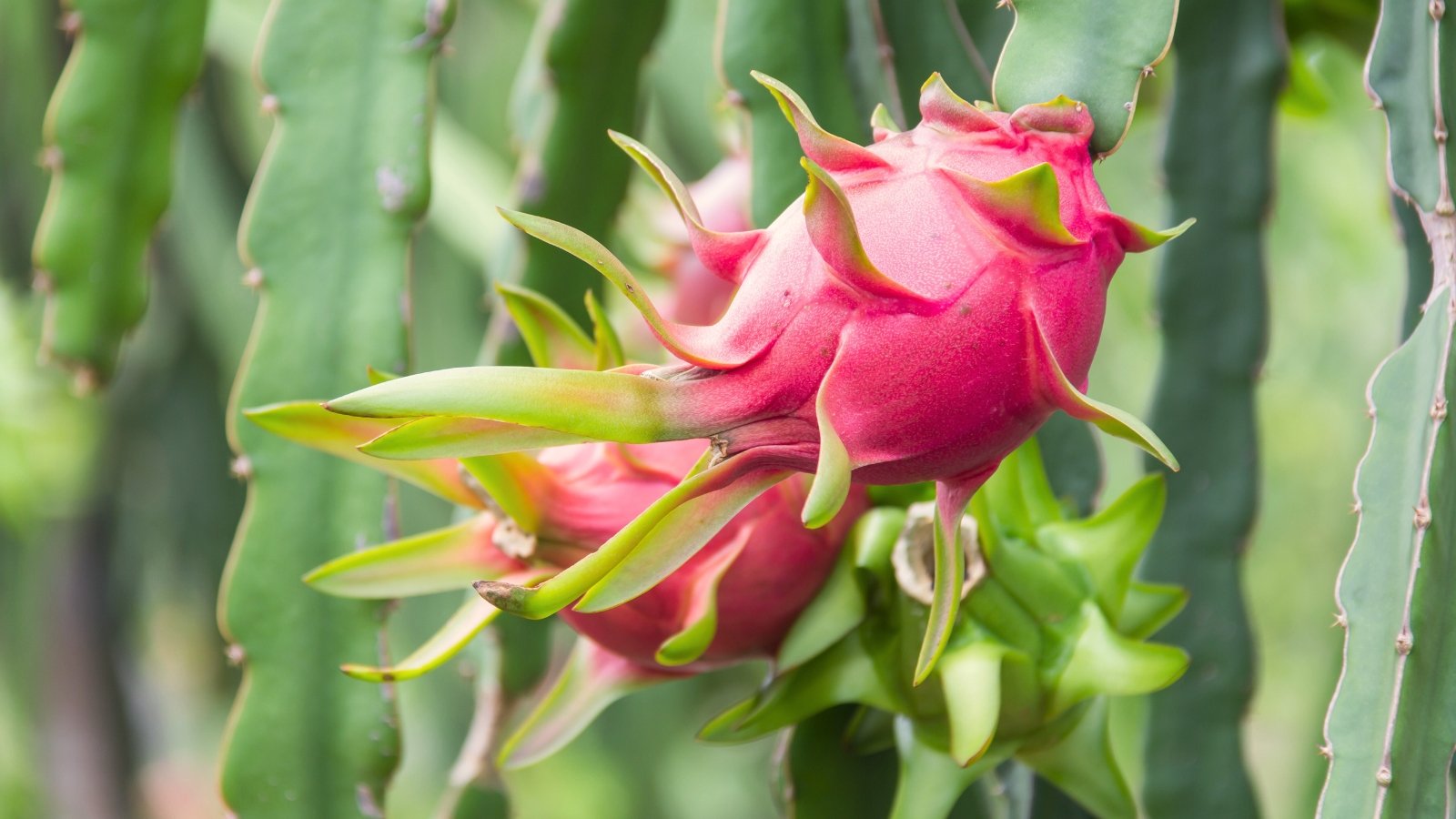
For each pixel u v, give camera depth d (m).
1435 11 0.88
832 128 0.99
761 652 0.95
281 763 1.02
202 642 2.67
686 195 0.83
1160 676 0.93
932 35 1.00
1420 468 0.87
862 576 0.94
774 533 0.93
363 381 1.02
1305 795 1.42
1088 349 0.82
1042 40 0.86
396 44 1.03
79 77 1.07
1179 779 1.09
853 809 1.00
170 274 2.05
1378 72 0.90
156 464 2.20
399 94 1.03
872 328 0.80
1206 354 1.09
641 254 1.30
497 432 0.80
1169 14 0.85
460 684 2.16
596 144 1.08
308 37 1.03
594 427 0.79
